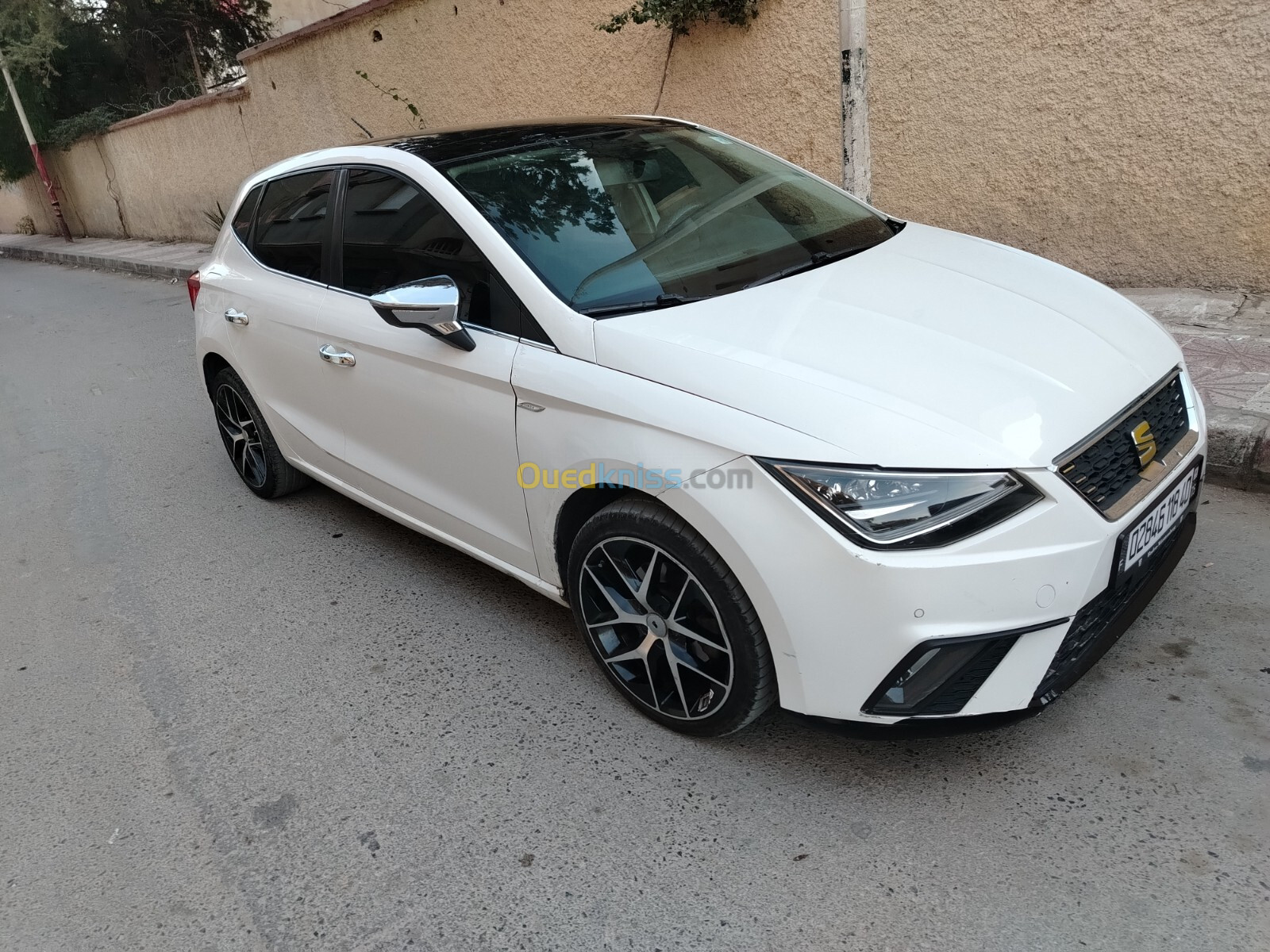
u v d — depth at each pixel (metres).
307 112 12.03
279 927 2.26
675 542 2.39
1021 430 2.13
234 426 4.81
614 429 2.44
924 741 2.57
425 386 3.07
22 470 5.84
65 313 11.93
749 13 6.58
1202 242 5.18
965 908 2.05
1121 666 2.74
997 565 2.04
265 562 4.15
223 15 18.89
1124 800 2.28
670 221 3.09
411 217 3.16
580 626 2.87
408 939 2.17
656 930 2.11
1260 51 4.69
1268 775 2.30
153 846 2.57
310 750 2.87
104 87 20.50
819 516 2.10
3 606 4.05
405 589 3.76
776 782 2.49
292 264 3.85
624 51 7.63
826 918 2.08
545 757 2.71
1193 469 2.54
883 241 3.26
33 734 3.13
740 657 2.36
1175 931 1.94
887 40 6.01
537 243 2.85
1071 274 3.05
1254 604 2.93
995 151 5.78
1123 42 5.09
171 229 17.30
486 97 9.19
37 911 2.40
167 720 3.11
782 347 2.39
